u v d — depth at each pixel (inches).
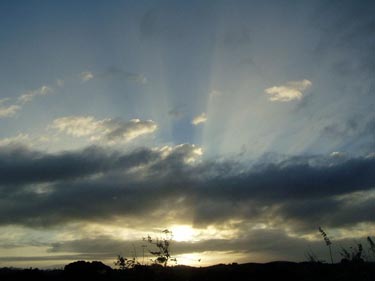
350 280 585.3
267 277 813.2
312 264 708.7
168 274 847.7
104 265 980.6
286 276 790.5
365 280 575.2
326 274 651.5
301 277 706.2
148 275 837.2
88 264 978.7
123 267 884.0
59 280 936.3
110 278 874.1
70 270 965.8
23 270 1043.9
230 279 847.7
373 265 608.1
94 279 890.7
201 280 864.3
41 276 997.8
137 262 880.3
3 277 997.2
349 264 621.9
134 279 828.0
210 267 954.7
